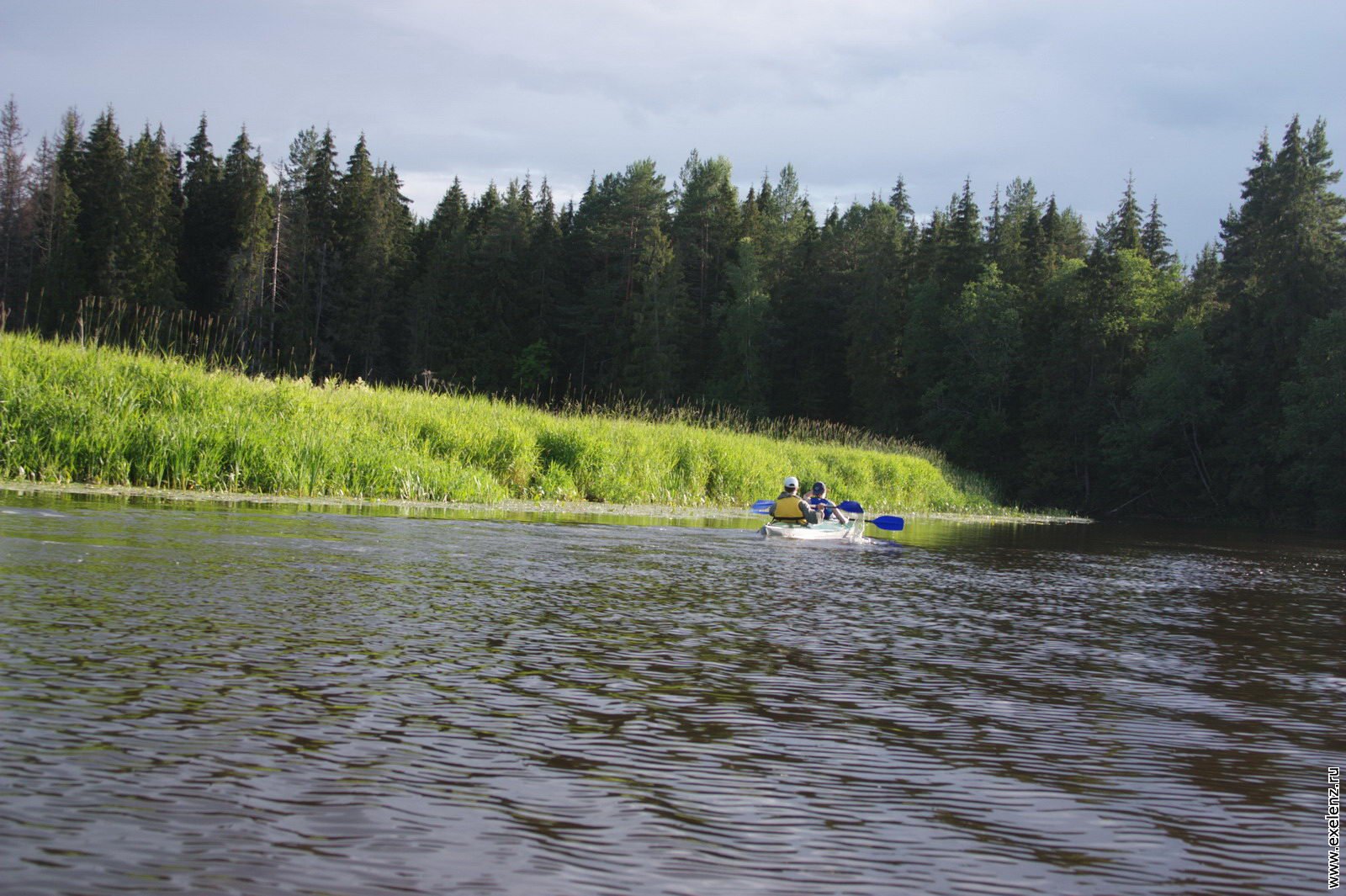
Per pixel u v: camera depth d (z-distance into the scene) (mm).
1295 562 16828
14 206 68438
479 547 9836
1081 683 5508
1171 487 44219
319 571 7480
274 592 6469
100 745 3461
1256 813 3611
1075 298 50406
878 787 3629
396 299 73688
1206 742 4461
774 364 70812
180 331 21391
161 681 4270
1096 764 4059
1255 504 41000
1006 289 54750
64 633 4945
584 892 2660
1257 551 19938
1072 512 43312
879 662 5699
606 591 7629
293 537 9391
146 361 16094
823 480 25078
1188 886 2967
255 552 8203
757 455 24094
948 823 3340
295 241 70312
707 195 79312
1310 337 38094
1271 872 3105
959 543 15453
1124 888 2922
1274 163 46344
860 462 27969
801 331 70375
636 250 73062
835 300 69312
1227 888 2971
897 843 3139
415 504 14844
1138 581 11305
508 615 6355
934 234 68250
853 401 64250
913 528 19562
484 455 18000
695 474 21734
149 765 3324
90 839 2771
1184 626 7871
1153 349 45656
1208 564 15039
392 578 7453
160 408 15148
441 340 68250
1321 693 5594
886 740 4215
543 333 72375
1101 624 7695
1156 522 38062
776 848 3035
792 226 87625
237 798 3117
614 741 3947
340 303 72312
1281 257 43719
